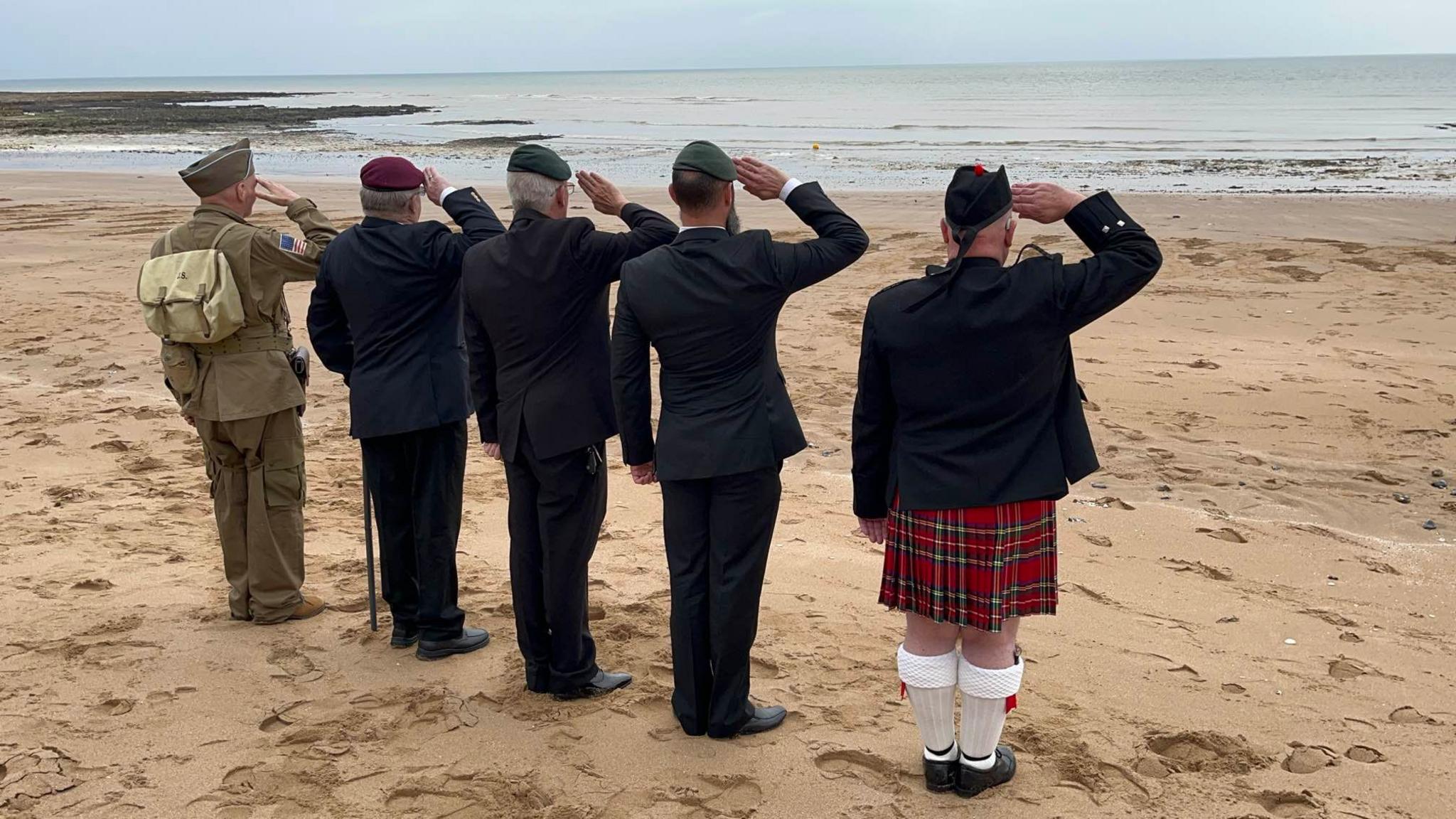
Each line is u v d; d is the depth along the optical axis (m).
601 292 3.62
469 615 4.60
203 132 53.28
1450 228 16.33
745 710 3.56
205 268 3.96
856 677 4.03
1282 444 7.63
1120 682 4.07
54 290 12.99
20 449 7.29
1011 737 3.60
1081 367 9.54
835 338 10.83
